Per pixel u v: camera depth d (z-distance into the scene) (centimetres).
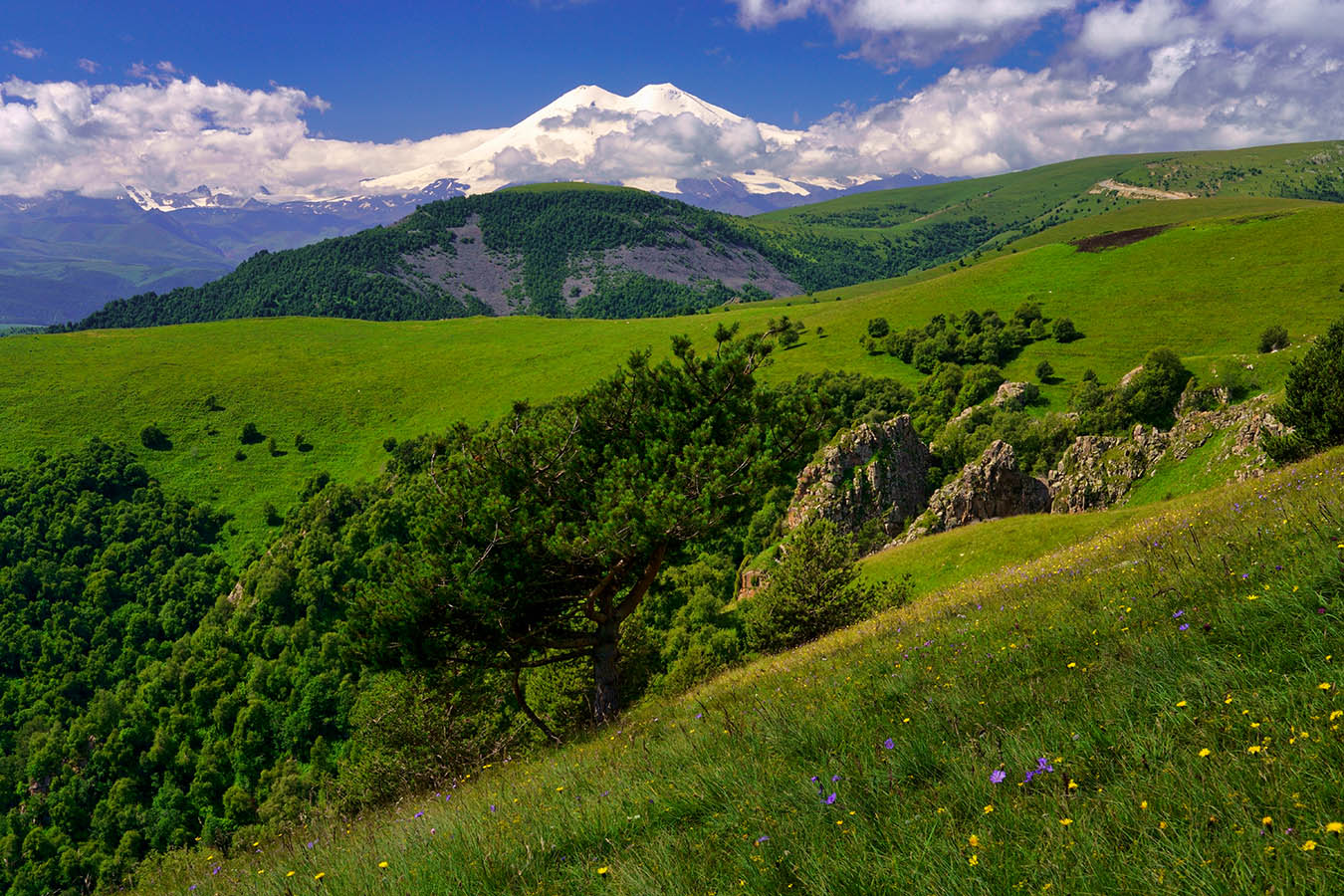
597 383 2259
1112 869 294
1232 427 8662
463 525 2053
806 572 4088
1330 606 447
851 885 349
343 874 625
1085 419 10388
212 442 17362
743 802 506
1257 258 15700
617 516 1836
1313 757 311
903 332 16288
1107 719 436
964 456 10650
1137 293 15638
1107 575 916
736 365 2150
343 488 13688
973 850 340
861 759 514
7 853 8700
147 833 8744
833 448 9531
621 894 423
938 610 1407
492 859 544
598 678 2152
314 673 9538
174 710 9825
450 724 2970
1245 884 255
